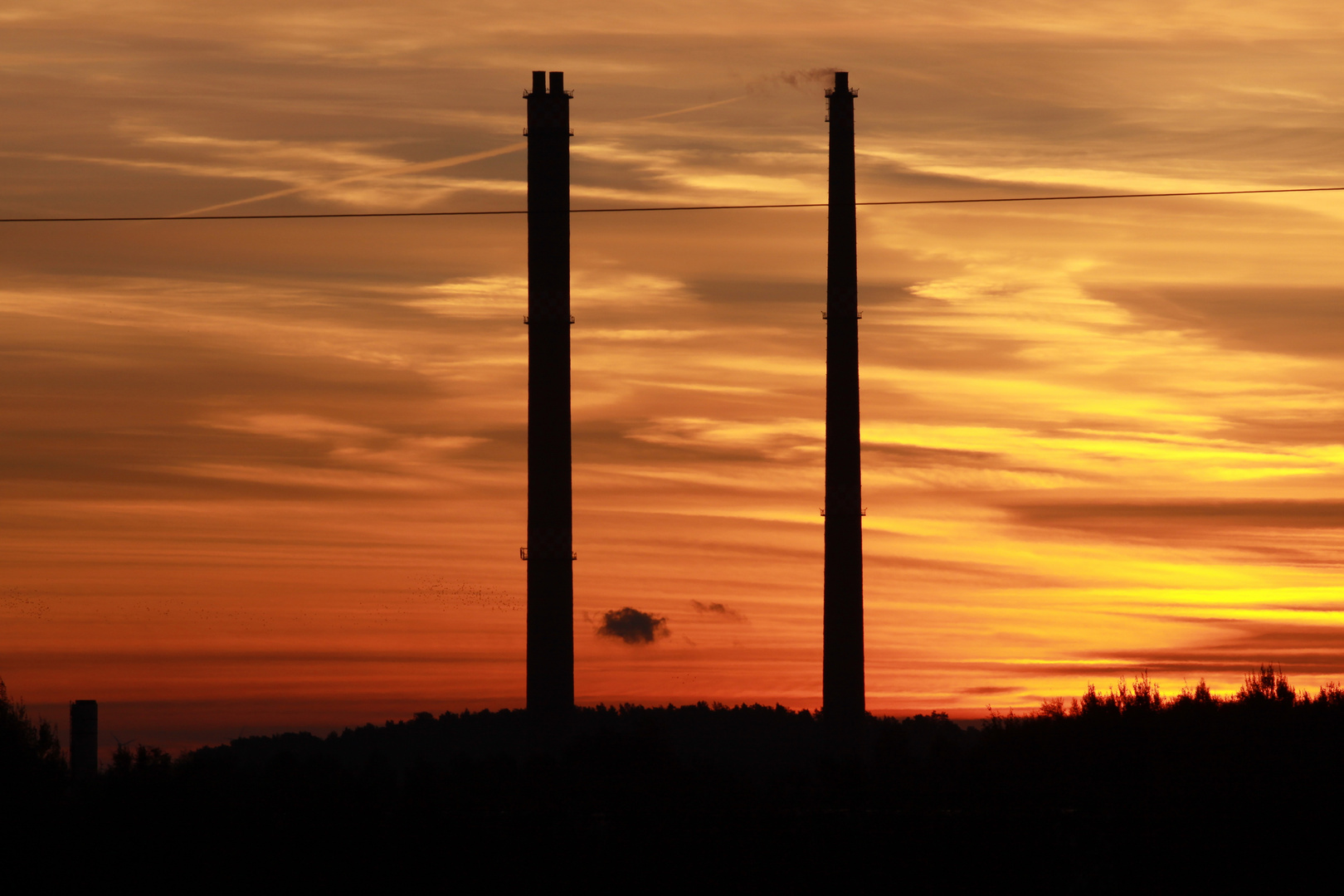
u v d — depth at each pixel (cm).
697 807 17625
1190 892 14612
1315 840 15362
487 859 16375
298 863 16388
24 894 15562
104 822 17275
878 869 15638
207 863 16475
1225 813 16025
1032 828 15988
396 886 15838
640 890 15488
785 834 16538
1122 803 16562
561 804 18262
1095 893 14812
